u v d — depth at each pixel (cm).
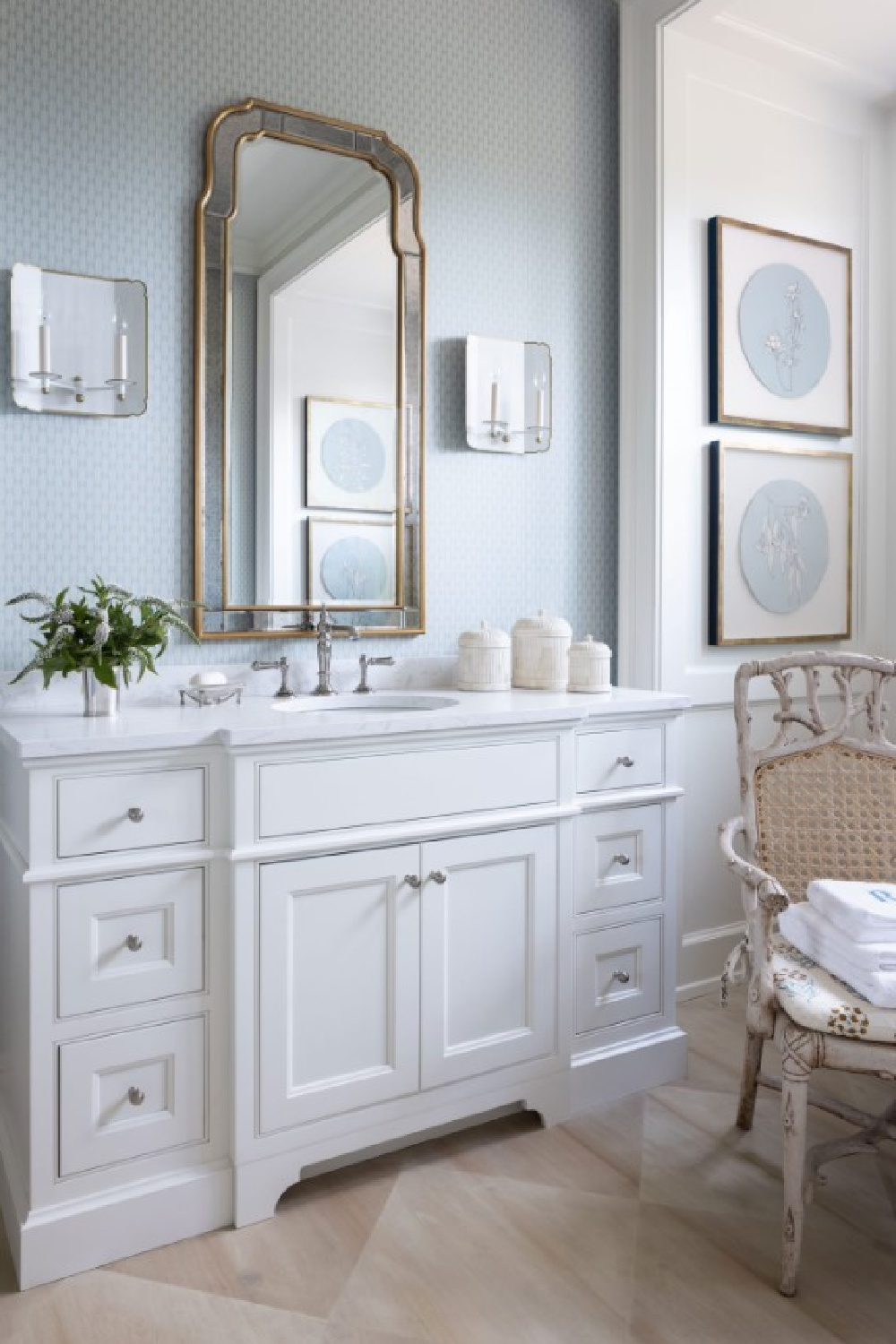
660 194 280
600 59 289
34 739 166
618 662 295
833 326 323
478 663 250
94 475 217
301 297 239
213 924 183
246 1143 185
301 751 186
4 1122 192
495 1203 192
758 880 184
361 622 251
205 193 225
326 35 242
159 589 225
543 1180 200
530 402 274
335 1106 193
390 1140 205
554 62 280
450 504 265
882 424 340
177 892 179
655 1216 188
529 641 255
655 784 239
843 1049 165
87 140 213
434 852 202
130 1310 163
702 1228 185
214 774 182
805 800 219
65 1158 172
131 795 174
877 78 318
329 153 241
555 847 220
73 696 214
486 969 212
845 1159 210
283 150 236
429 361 260
